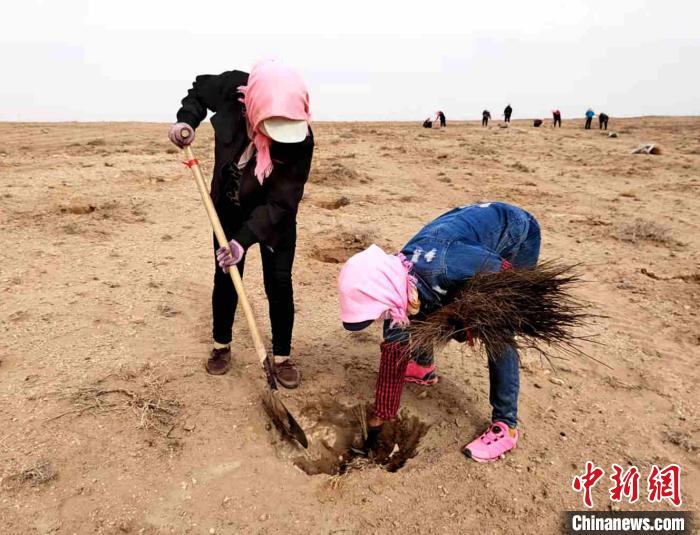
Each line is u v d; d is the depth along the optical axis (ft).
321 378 12.51
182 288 16.53
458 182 36.40
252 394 11.80
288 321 11.74
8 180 27.94
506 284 9.13
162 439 10.31
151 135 60.44
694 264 21.42
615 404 12.42
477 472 10.14
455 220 9.53
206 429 10.68
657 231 24.63
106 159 36.68
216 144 10.21
